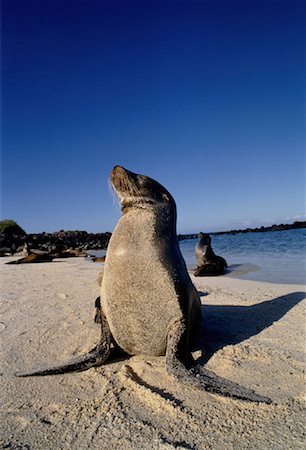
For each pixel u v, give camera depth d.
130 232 3.72
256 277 9.24
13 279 10.72
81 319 5.22
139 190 3.86
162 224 3.82
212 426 2.47
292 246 19.27
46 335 4.59
